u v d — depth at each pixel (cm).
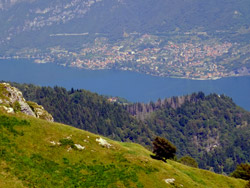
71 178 7112
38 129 8112
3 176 6097
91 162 8025
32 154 7169
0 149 6762
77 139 8569
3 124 7556
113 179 7769
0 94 9550
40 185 6375
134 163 8844
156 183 8481
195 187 9400
